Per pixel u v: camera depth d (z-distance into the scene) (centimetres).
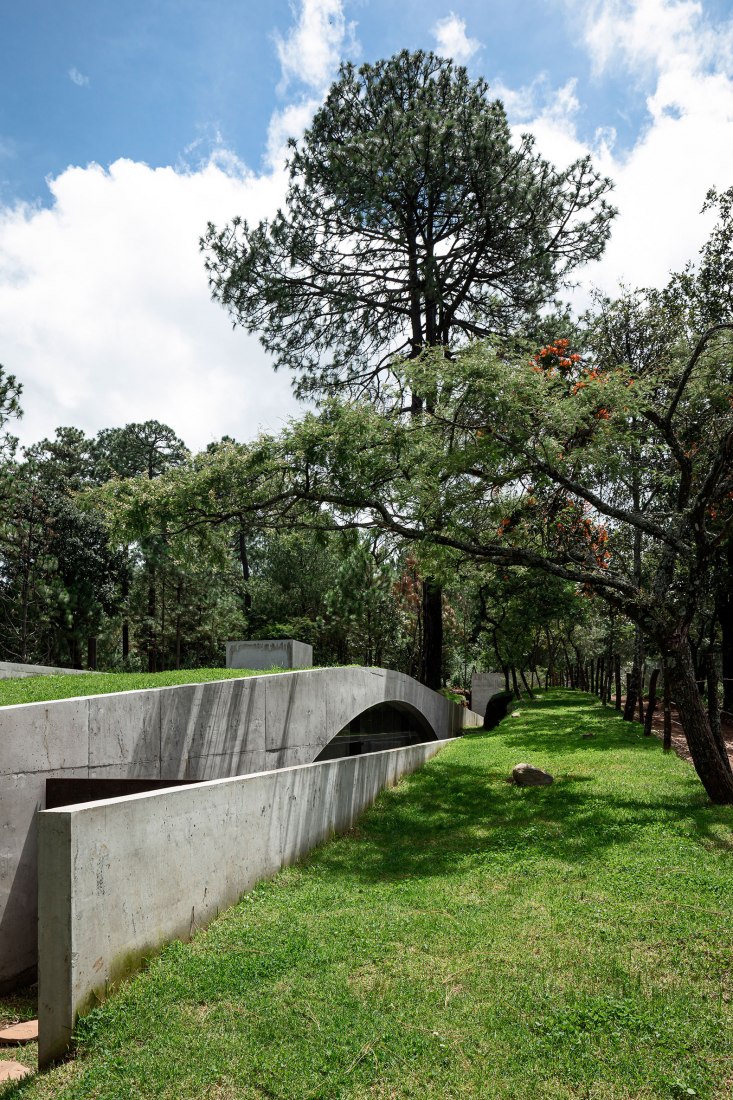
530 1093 420
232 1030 502
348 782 1182
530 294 2875
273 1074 450
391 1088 431
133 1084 451
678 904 693
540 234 2725
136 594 4078
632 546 2116
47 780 930
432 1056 459
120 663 4241
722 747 1140
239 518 1394
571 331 2591
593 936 630
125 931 592
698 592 1174
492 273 2900
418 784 1476
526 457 1224
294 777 968
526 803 1239
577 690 3997
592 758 1574
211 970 595
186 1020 520
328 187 2703
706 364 1313
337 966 596
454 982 562
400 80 2759
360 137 2589
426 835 1107
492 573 2291
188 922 689
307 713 1536
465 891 794
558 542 1552
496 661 4225
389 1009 519
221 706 1258
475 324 2939
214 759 1238
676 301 2059
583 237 2778
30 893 903
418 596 4069
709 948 589
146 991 563
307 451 1239
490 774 1540
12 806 885
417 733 2766
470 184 2650
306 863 960
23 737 902
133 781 912
